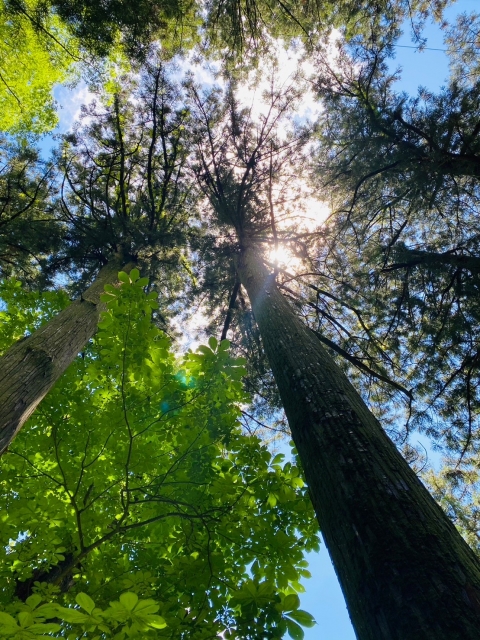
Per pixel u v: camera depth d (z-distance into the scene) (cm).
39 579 269
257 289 541
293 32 816
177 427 307
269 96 718
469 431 595
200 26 844
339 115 645
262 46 827
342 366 751
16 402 279
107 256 734
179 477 286
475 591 136
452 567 145
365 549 161
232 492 266
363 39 686
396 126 572
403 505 174
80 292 738
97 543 245
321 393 269
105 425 295
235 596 203
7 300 437
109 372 317
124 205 747
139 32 691
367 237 725
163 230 743
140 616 143
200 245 721
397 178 607
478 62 747
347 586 165
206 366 317
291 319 418
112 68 874
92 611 139
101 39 706
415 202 594
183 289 835
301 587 264
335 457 210
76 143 753
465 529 607
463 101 512
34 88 1051
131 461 287
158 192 829
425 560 147
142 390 320
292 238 747
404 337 691
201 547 274
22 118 1078
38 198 762
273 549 259
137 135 798
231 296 812
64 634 231
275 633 196
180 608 231
